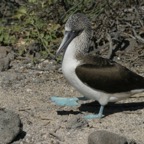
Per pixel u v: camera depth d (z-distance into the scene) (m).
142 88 16.19
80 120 15.24
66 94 17.73
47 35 21.48
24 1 23.95
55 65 20.31
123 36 21.66
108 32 21.62
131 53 21.03
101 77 15.58
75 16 16.09
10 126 14.35
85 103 16.98
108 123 15.48
